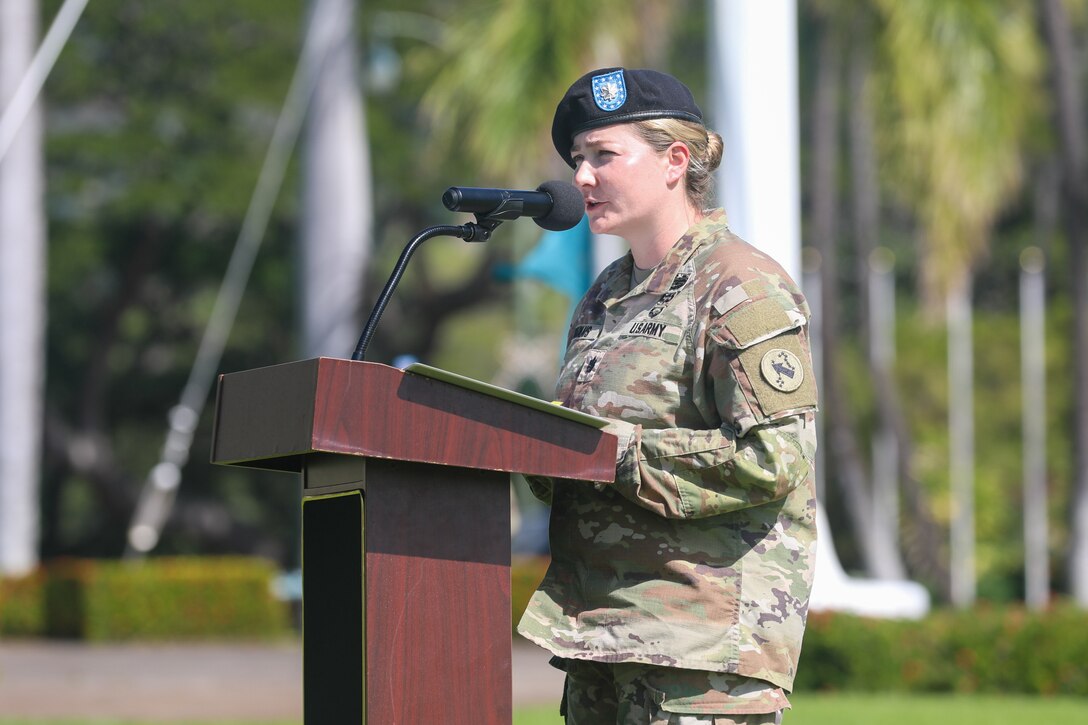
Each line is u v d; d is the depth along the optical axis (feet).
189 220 312.91
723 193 121.29
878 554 300.81
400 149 288.51
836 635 120.88
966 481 334.03
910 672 121.49
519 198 36.19
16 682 135.44
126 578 202.08
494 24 151.74
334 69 213.46
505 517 33.40
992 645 121.70
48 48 172.35
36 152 233.35
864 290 297.12
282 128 281.74
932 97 152.25
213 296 329.52
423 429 31.01
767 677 34.47
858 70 240.53
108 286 331.16
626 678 35.22
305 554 33.24
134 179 290.35
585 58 151.94
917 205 163.22
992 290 390.42
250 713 112.06
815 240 269.03
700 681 34.42
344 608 32.35
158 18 284.20
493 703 32.76
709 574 34.91
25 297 232.53
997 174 153.99
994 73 152.05
